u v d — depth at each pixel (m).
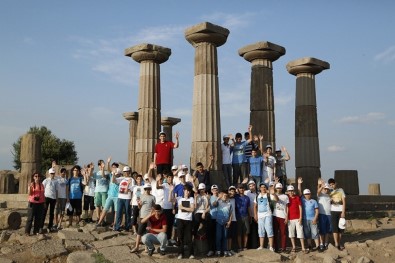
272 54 18.33
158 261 11.62
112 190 14.79
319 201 13.61
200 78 15.65
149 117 18.64
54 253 11.99
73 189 15.34
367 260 11.62
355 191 22.95
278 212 13.18
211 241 12.79
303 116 20.25
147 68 18.83
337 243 13.26
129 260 11.47
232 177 16.14
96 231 14.16
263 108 18.22
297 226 13.08
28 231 13.77
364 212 20.16
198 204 12.62
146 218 12.14
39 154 25.31
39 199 13.94
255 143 16.20
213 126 15.45
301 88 20.41
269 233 12.72
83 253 11.87
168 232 13.00
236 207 13.24
